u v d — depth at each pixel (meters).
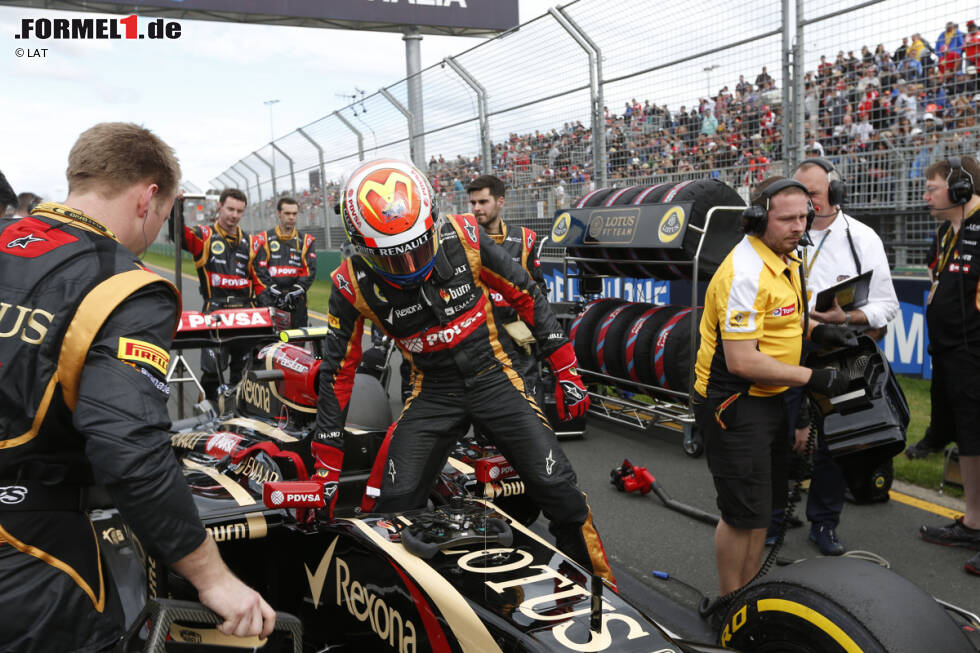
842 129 7.41
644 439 5.79
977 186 3.58
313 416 3.16
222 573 1.45
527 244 5.02
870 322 3.80
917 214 6.96
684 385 5.17
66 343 1.37
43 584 1.41
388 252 2.21
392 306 2.43
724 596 2.85
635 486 4.52
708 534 3.98
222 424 3.53
